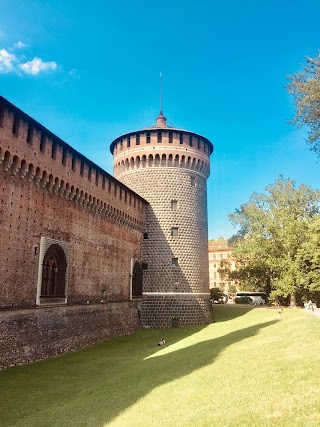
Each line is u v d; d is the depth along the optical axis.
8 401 18.28
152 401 16.31
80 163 33.16
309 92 24.20
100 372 24.25
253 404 13.34
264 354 20.97
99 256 36.59
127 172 50.84
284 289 57.12
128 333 41.84
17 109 24.61
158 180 49.06
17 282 24.97
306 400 12.73
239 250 63.44
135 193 45.03
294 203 61.47
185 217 48.81
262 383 15.48
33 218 26.89
